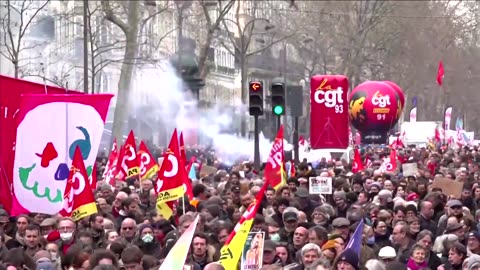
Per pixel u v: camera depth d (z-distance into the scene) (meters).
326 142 41.06
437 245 19.30
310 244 16.02
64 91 21.02
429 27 96.25
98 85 77.06
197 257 17.12
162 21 86.62
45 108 19.58
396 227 19.33
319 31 88.25
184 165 24.39
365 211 23.16
